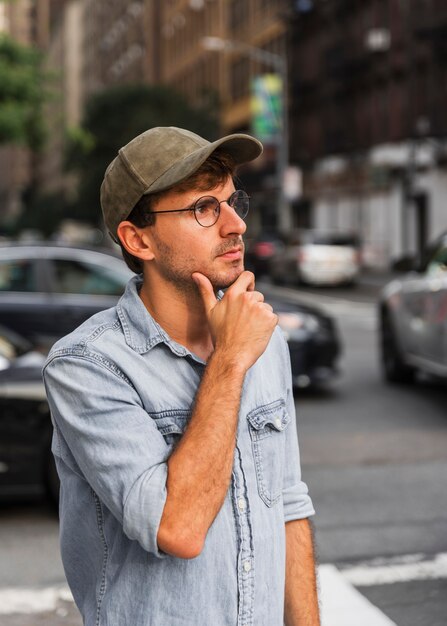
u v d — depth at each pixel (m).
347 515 5.78
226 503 1.75
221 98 55.72
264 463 1.82
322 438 8.02
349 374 11.88
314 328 9.89
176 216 1.79
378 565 4.91
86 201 53.66
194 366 1.80
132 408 1.71
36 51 27.00
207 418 1.66
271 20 50.41
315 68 46.94
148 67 77.81
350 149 42.66
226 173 1.82
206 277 1.81
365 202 41.72
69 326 9.19
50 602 4.45
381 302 11.23
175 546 1.62
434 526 5.56
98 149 51.28
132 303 1.82
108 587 1.76
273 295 10.23
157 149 1.79
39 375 5.82
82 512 1.81
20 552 5.16
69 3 133.50
